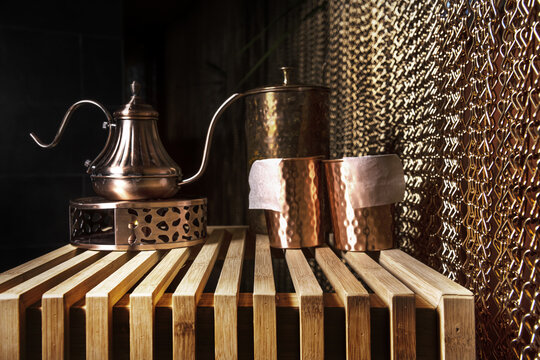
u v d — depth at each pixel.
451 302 0.46
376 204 0.70
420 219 0.77
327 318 0.50
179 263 0.66
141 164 0.72
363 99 1.02
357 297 0.48
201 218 0.76
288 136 0.87
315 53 1.44
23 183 1.66
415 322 0.47
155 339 0.51
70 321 0.50
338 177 0.72
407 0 0.79
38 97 1.67
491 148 0.52
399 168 0.71
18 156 1.65
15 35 1.65
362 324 0.48
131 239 0.69
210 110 2.29
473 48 0.56
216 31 2.25
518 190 0.47
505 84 0.48
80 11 1.72
